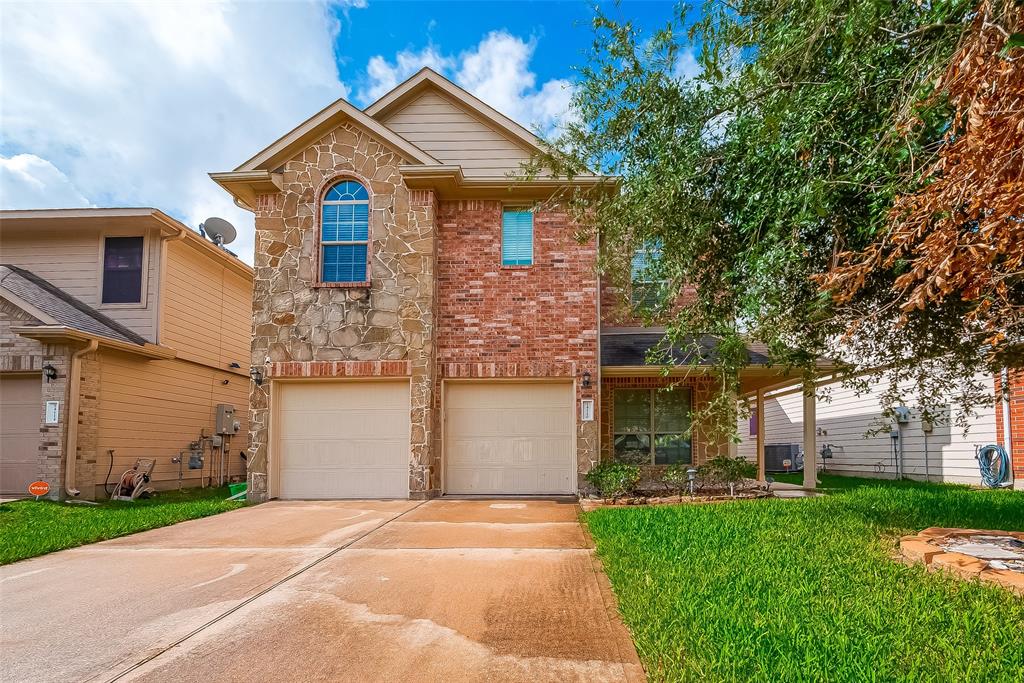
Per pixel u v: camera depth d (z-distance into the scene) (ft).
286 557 20.65
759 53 16.35
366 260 38.09
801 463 67.00
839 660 10.52
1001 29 9.99
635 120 19.26
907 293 18.21
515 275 39.06
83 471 38.24
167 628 13.83
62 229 45.88
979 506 28.63
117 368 41.70
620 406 41.78
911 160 13.42
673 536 21.71
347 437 37.45
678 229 19.45
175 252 47.80
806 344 19.76
